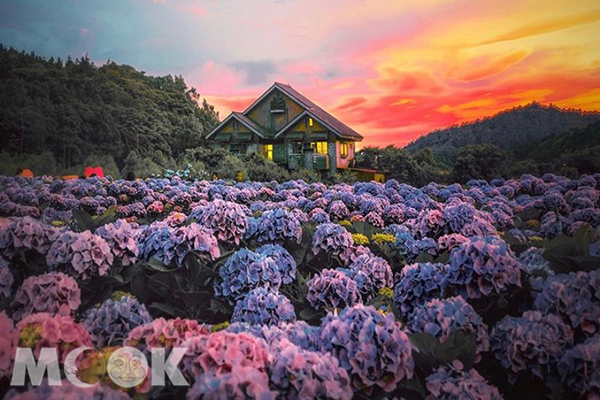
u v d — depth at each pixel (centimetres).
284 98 3344
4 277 302
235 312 328
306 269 456
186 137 3947
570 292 264
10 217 932
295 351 198
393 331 228
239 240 407
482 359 275
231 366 184
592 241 380
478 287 290
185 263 353
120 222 357
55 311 275
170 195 1214
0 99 3422
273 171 2633
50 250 327
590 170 2067
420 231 514
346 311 236
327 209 952
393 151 3011
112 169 3198
